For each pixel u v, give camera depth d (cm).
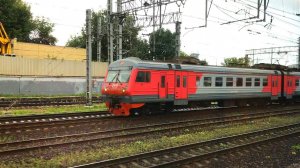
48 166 962
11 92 3453
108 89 1952
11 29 5206
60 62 3906
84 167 900
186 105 2295
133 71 1867
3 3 5084
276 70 3036
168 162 956
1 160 1007
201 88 2270
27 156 1064
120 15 3036
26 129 1509
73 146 1205
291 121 2011
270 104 3162
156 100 1975
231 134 1523
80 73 4106
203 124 1739
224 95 2455
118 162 973
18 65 3550
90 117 1881
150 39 4925
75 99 3072
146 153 1044
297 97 3438
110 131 1486
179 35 3234
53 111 2197
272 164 1055
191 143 1224
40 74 3731
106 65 4278
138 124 1767
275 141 1370
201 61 2422
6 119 1714
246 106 2822
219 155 1107
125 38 4894
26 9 5419
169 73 2048
